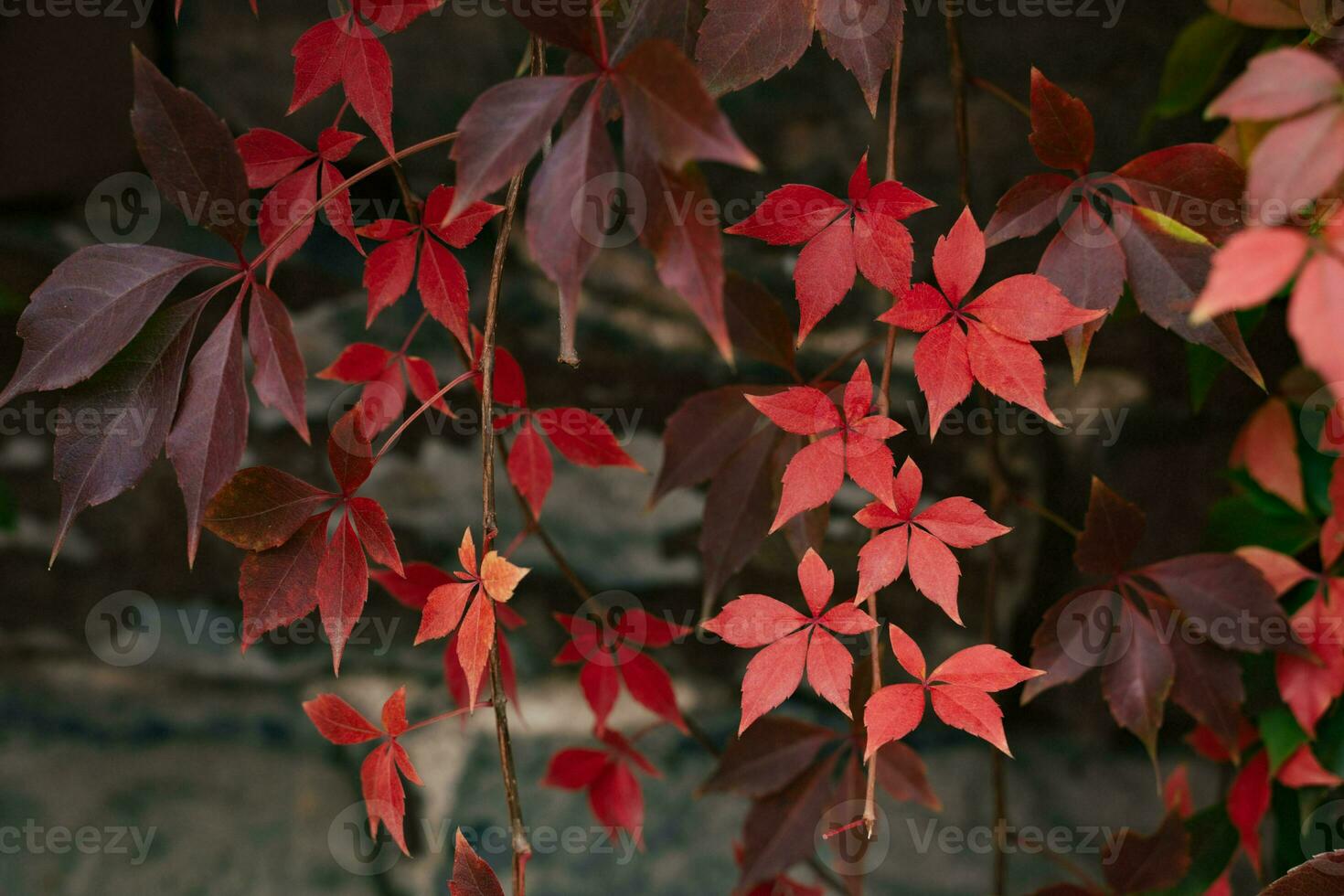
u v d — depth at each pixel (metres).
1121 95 1.42
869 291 1.48
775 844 1.26
